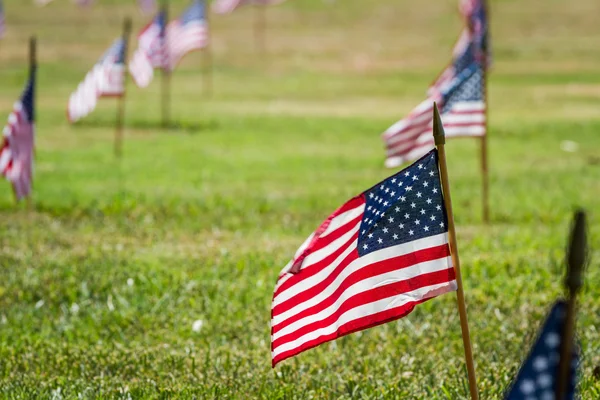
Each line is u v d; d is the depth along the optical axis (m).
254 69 91.81
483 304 22.55
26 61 93.19
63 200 37.56
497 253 28.00
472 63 35.88
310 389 16.98
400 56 98.81
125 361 18.48
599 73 86.50
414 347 19.47
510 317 21.59
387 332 20.42
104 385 16.95
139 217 34.62
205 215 35.31
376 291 14.03
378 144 55.34
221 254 28.05
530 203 38.19
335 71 90.62
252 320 21.41
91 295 23.80
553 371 9.79
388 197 13.93
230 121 63.69
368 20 120.00
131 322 21.64
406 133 30.28
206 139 56.38
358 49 103.00
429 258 13.84
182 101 73.31
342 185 42.53
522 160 49.91
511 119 64.19
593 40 104.38
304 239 30.89
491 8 121.94
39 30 111.88
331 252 14.42
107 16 120.62
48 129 59.19
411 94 78.00
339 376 17.55
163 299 23.05
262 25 117.56
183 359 18.48
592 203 38.28
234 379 17.31
